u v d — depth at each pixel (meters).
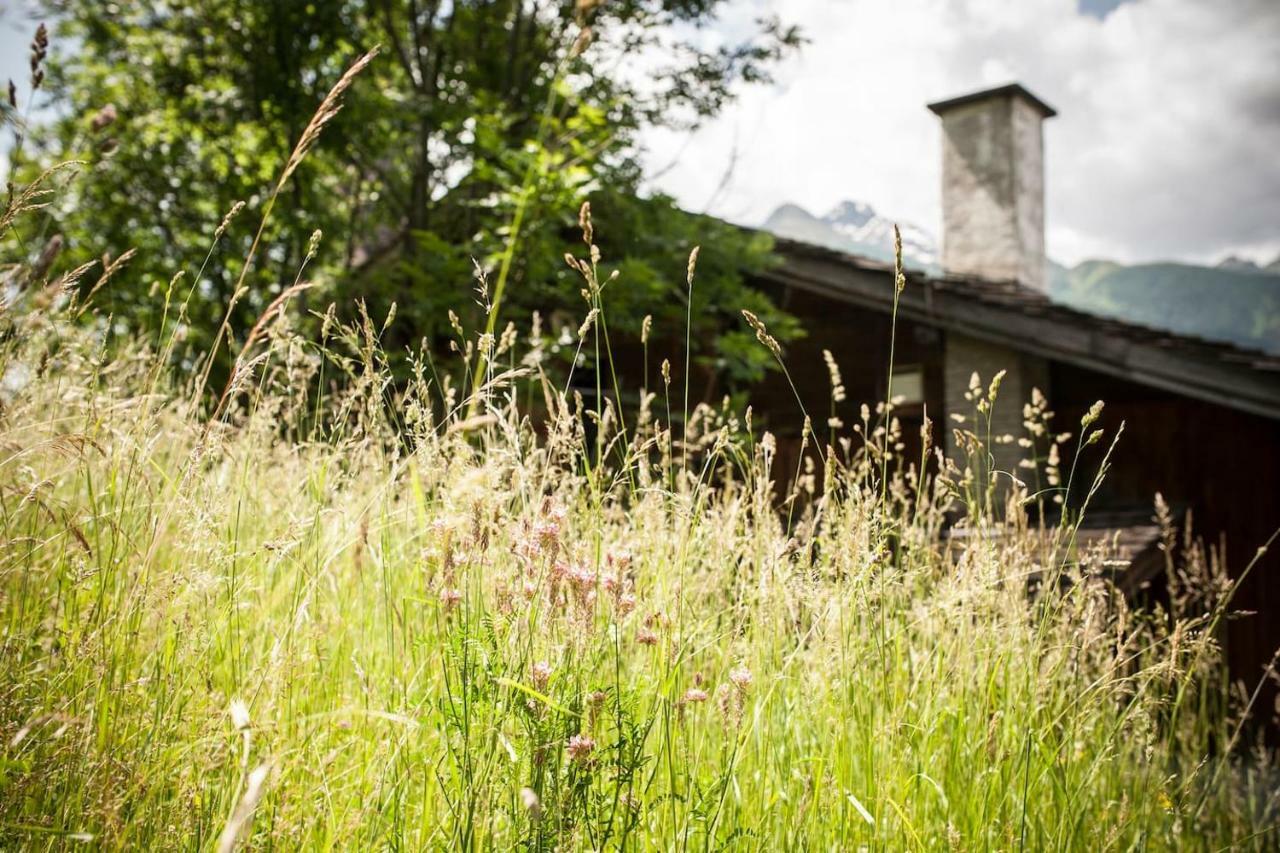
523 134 11.83
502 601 1.88
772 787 2.30
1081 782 2.87
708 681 2.44
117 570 2.15
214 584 2.19
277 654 2.10
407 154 12.45
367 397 2.53
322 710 2.27
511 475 2.20
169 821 1.78
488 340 2.14
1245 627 9.15
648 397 2.79
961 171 13.23
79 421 2.37
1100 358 9.06
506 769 1.83
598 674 2.10
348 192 13.60
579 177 8.30
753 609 2.55
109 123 2.39
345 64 12.08
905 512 3.10
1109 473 9.74
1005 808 2.56
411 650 2.18
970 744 2.66
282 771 1.93
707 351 11.73
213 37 12.73
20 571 2.13
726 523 2.81
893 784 2.36
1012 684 2.82
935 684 2.74
